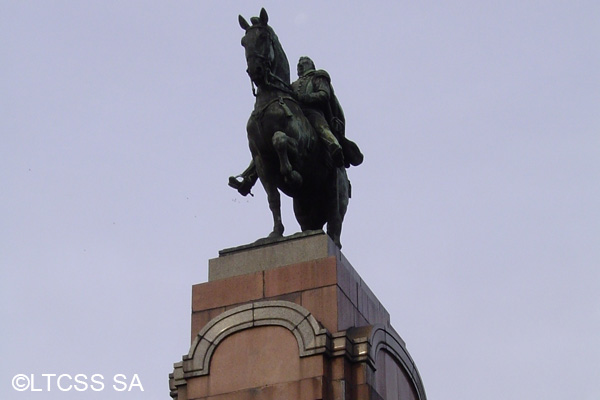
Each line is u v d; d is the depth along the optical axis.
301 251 25.22
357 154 28.08
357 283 25.72
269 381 23.61
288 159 25.81
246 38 26.20
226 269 25.59
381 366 24.77
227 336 24.33
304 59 28.45
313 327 23.70
